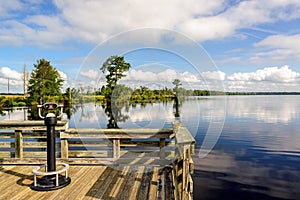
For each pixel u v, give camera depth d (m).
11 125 3.50
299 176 5.79
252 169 6.27
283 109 28.14
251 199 4.58
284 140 10.02
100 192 2.53
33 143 3.55
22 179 2.91
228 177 5.68
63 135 3.52
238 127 13.54
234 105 37.12
